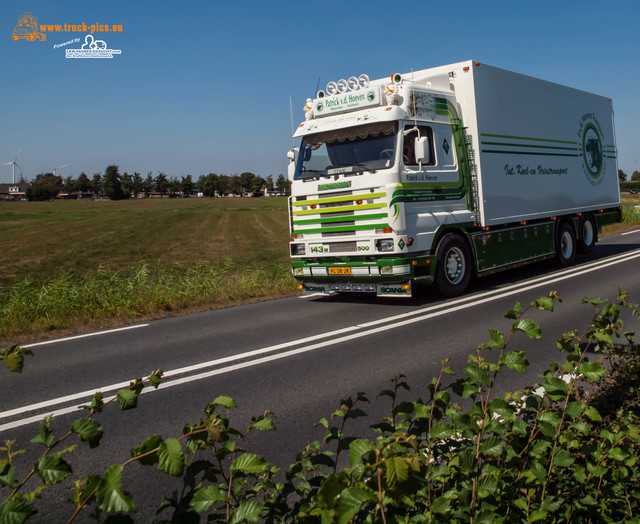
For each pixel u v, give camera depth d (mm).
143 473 3848
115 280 12586
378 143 9734
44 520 3273
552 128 13539
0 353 1754
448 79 11008
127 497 1452
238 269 21062
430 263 9992
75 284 12594
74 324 9969
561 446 2627
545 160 13219
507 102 11875
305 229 10547
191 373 6352
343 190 9922
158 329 9234
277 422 4648
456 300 10203
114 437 4543
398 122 9609
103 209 106000
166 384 5969
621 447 2637
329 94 10594
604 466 2512
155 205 124125
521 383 5273
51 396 5801
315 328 8484
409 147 9758
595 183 15750
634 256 15266
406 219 9508
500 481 2289
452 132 10688
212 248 34750
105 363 7078
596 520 2494
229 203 132125
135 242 39812
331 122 10281
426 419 2504
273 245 36375
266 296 12250
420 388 5324
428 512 2057
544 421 2346
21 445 4496
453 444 2443
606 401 3869
